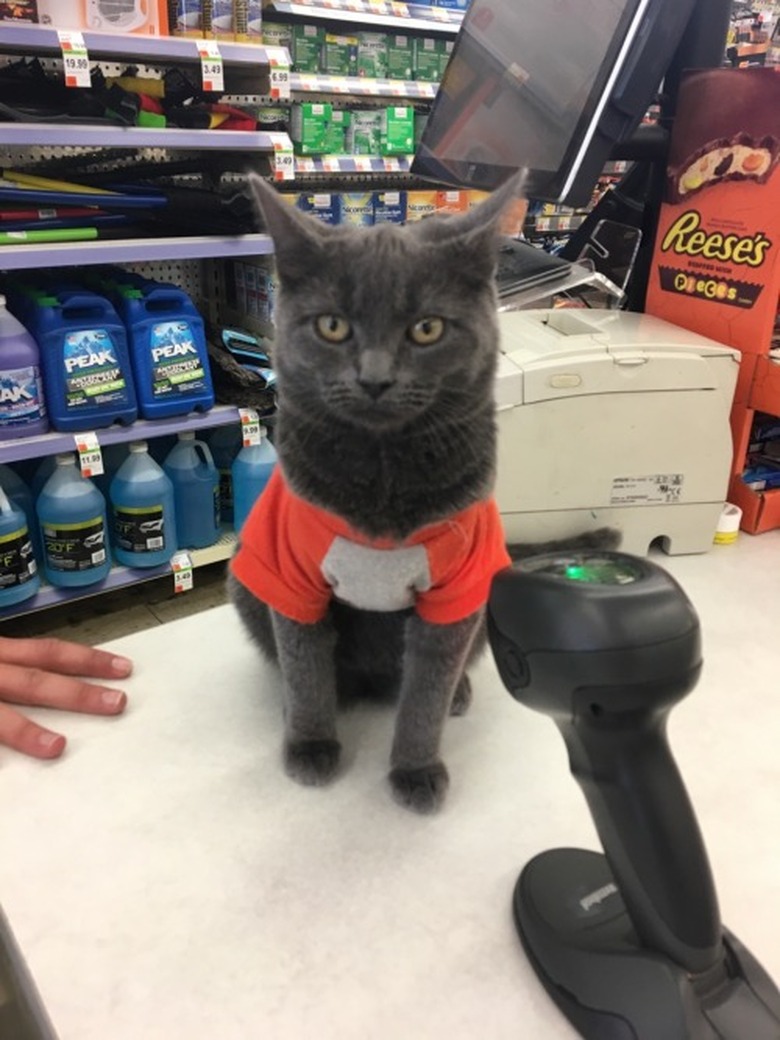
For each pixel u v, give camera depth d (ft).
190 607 7.18
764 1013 1.71
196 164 6.53
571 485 3.90
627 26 3.96
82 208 5.77
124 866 2.27
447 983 1.94
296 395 2.37
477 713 3.02
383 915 2.13
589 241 5.37
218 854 2.32
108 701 2.88
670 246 4.45
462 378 2.30
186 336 6.29
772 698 2.98
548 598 1.57
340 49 8.66
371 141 8.84
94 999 1.90
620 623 1.51
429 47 9.24
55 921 2.10
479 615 2.57
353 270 2.19
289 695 2.73
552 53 4.56
